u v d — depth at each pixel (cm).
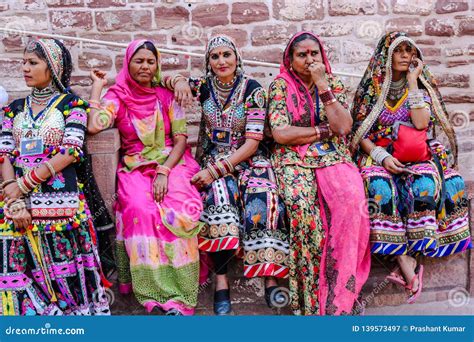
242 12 439
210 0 438
